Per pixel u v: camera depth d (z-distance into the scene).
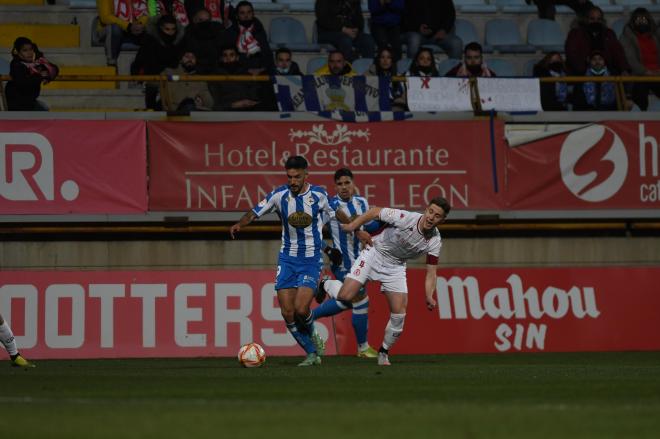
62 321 47.38
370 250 37.91
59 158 50.78
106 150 51.12
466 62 57.66
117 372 35.34
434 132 53.03
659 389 27.27
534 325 50.69
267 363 41.75
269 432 17.81
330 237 51.59
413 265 52.62
